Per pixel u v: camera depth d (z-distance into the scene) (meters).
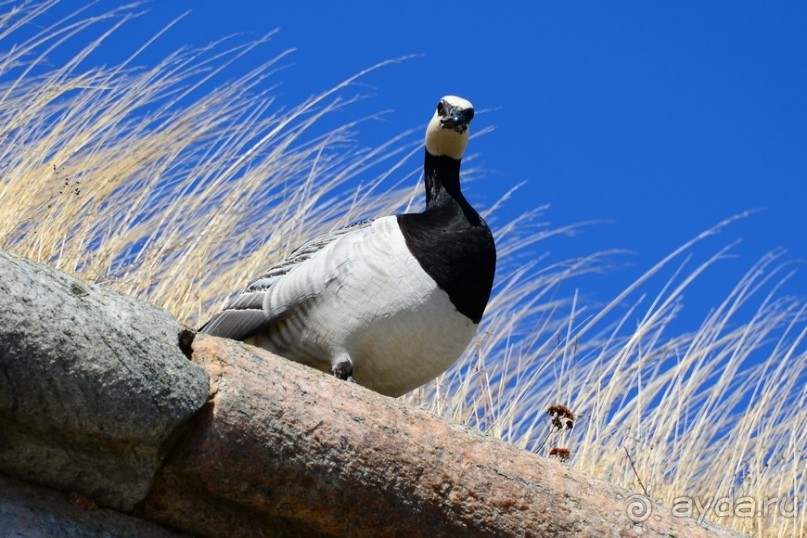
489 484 7.13
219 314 9.87
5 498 6.31
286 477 6.71
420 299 9.33
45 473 6.38
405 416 7.12
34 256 11.76
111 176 13.00
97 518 6.56
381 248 9.44
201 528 6.87
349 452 6.82
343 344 9.36
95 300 6.40
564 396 13.07
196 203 13.21
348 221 14.38
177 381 6.43
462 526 7.05
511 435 12.43
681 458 12.27
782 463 12.84
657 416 12.58
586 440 12.23
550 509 7.25
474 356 13.65
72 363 6.08
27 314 5.99
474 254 9.59
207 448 6.55
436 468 7.01
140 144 13.49
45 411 6.08
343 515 6.88
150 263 12.38
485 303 9.76
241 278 12.99
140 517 6.74
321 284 9.36
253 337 9.72
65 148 12.84
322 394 6.93
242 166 13.67
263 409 6.67
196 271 12.61
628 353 13.05
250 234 13.81
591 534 7.29
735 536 7.80
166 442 6.56
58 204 12.17
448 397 13.06
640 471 11.97
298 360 9.57
